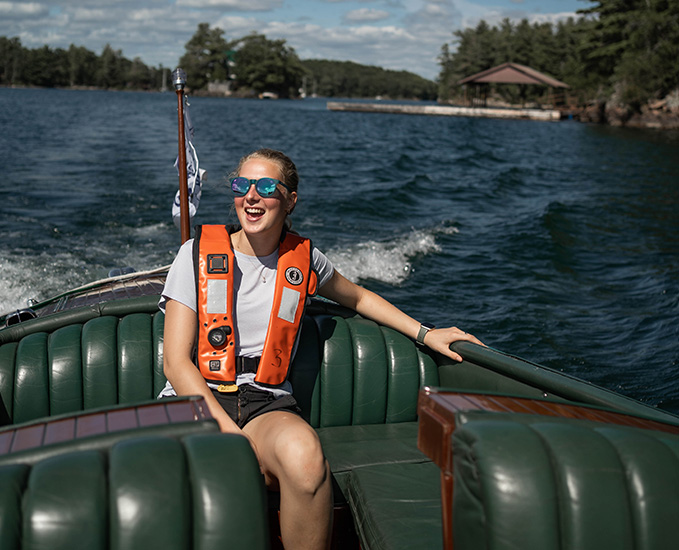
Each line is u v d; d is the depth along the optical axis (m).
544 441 1.19
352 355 2.41
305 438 1.64
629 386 4.41
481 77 64.00
